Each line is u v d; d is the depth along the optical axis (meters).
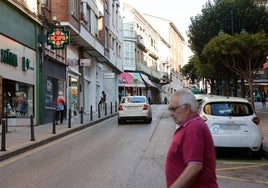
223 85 42.25
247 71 25.70
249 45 24.00
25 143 15.49
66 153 13.97
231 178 9.95
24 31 22.20
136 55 67.75
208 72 34.69
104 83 47.31
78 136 19.27
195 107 3.86
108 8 45.31
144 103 25.81
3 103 20.42
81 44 33.47
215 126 12.53
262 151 13.24
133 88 66.00
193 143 3.62
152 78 80.56
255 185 9.20
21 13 21.69
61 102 24.41
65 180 9.69
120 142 16.69
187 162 3.61
